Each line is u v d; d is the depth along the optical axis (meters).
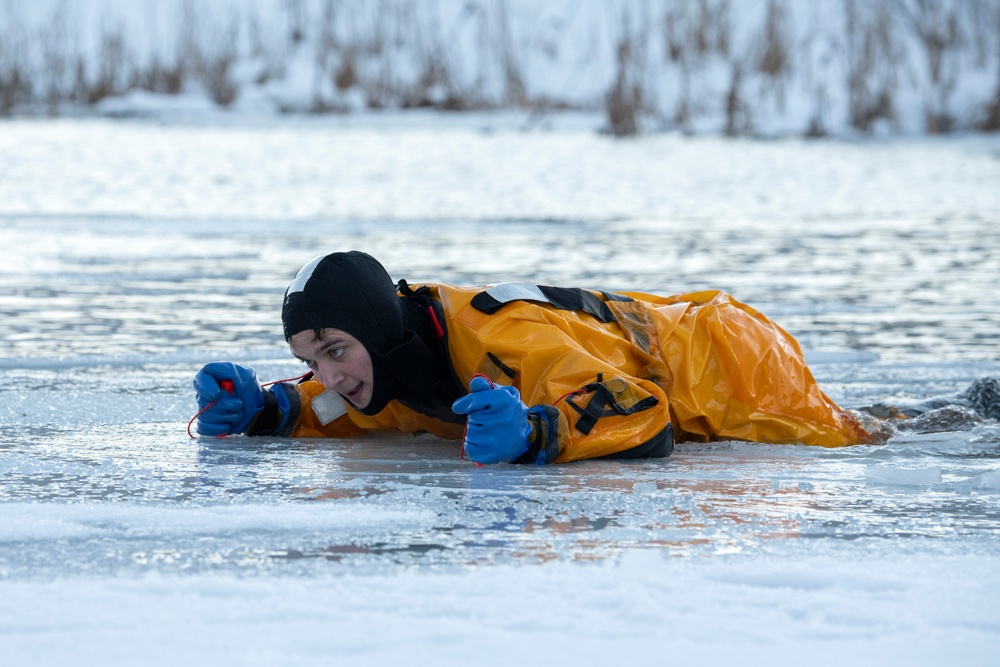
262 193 33.28
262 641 5.68
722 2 60.66
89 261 22.53
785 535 7.57
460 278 20.53
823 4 65.50
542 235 26.77
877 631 5.88
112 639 5.70
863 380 14.14
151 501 8.39
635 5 66.94
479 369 10.04
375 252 23.77
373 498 8.42
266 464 9.76
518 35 65.31
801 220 30.20
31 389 12.85
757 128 55.75
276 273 21.42
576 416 9.80
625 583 6.48
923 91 59.38
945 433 11.02
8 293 19.27
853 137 54.72
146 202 31.12
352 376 9.93
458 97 59.88
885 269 22.77
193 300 18.86
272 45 65.44
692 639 5.75
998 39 63.06
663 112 56.50
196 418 11.27
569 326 10.34
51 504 8.16
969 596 6.37
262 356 14.87
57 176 35.84
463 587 6.40
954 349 15.97
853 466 9.89
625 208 32.00
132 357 14.64
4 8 64.31
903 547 7.32
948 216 31.25
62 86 60.50
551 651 5.60
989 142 52.66
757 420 10.86
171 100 60.09
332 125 54.25
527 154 44.31
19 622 5.89
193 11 62.72
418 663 5.46
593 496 8.58
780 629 5.88
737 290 20.23
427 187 35.28
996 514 8.16
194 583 6.44
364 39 62.25
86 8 67.56
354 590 6.37
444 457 10.14
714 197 34.59
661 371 10.64
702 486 8.98
